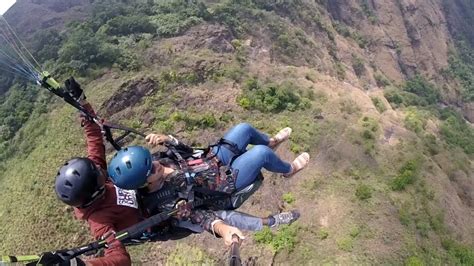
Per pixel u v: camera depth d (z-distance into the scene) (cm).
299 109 4744
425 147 4703
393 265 3250
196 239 3478
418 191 3916
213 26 5778
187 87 4778
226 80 4950
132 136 4156
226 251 3397
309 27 7500
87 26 5634
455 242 3616
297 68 6000
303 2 7656
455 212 4003
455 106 8975
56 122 4400
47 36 5800
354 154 4200
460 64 9525
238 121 4519
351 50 8150
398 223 3559
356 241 3375
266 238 3462
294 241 3438
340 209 3634
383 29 9094
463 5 10494
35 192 3816
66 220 3559
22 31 7488
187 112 4509
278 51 6391
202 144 4247
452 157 4750
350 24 8738
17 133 4750
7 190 4084
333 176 3956
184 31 5588
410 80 8925
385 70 8712
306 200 3744
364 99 5884
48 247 3481
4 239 3675
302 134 4341
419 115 5881
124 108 4469
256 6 6881
